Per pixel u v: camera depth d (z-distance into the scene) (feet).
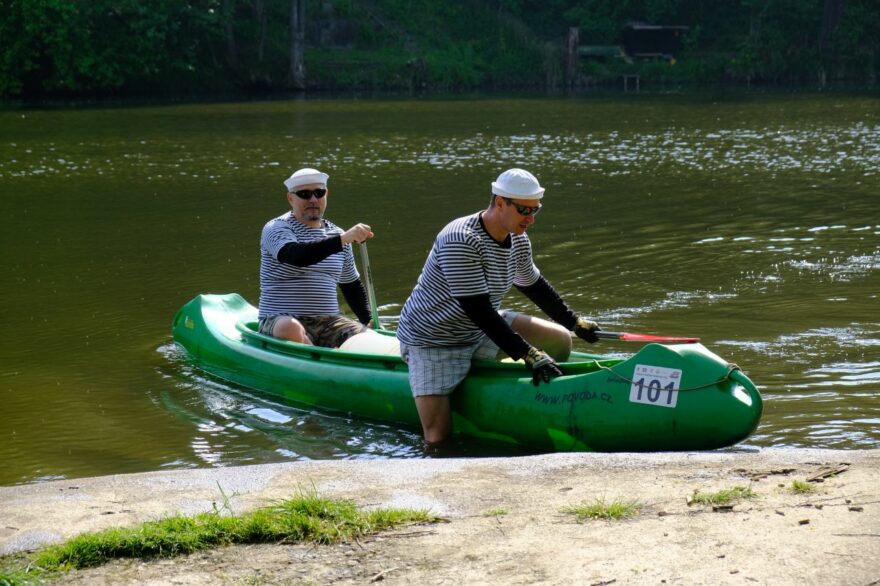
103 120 165.58
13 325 47.65
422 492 23.70
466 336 32.94
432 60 261.44
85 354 43.16
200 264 59.88
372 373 36.04
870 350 39.19
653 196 80.33
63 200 85.15
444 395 32.86
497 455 31.45
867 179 86.07
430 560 19.80
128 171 102.58
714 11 291.38
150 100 220.43
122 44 234.99
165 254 62.80
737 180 87.81
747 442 30.17
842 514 20.39
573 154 110.42
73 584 19.58
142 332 46.39
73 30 226.38
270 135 137.18
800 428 31.24
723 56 275.18
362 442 33.17
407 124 152.15
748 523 20.33
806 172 91.56
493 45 273.95
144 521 22.36
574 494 22.94
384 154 113.09
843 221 67.15
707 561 18.74
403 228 69.00
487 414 32.55
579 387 30.68
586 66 272.51
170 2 240.53
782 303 46.83
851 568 18.06
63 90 231.91
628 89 253.44
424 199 81.56
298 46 247.70
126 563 20.38
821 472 23.27
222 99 221.46
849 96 202.49
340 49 266.36
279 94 239.91
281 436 33.81
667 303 47.55
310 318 40.73
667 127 140.56
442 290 31.81
